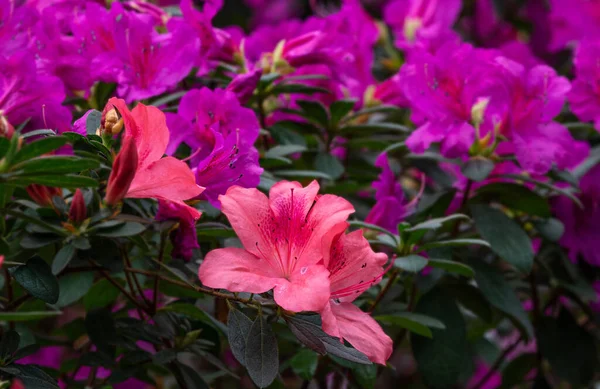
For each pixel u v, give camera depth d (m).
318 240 0.80
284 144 1.00
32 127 0.87
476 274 0.99
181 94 0.95
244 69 0.99
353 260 0.81
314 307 0.77
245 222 0.80
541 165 0.95
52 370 0.95
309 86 0.98
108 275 0.90
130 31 0.93
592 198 1.03
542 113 0.96
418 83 0.96
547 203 1.00
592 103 1.02
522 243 0.98
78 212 0.81
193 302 0.94
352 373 0.96
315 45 0.99
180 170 0.79
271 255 0.81
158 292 0.96
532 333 0.98
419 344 0.97
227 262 0.79
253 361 0.79
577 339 1.05
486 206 0.99
